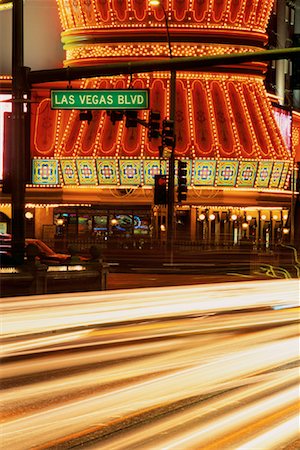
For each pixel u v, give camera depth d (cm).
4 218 8556
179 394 1392
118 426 1188
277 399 1366
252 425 1198
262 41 8594
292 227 8444
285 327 2217
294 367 1645
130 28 8319
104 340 1941
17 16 2867
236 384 1479
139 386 1448
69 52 8681
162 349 1830
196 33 8294
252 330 2152
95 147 8106
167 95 8200
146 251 6606
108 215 8325
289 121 9450
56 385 1446
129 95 2873
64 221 8419
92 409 1282
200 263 5831
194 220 8406
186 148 8062
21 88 2870
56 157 8219
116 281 4459
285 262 5178
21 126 2883
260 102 8531
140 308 2553
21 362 1652
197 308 2594
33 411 1266
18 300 2733
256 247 7412
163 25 8294
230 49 8400
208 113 8212
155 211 8169
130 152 8038
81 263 3388
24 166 2905
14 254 3016
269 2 8569
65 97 2889
